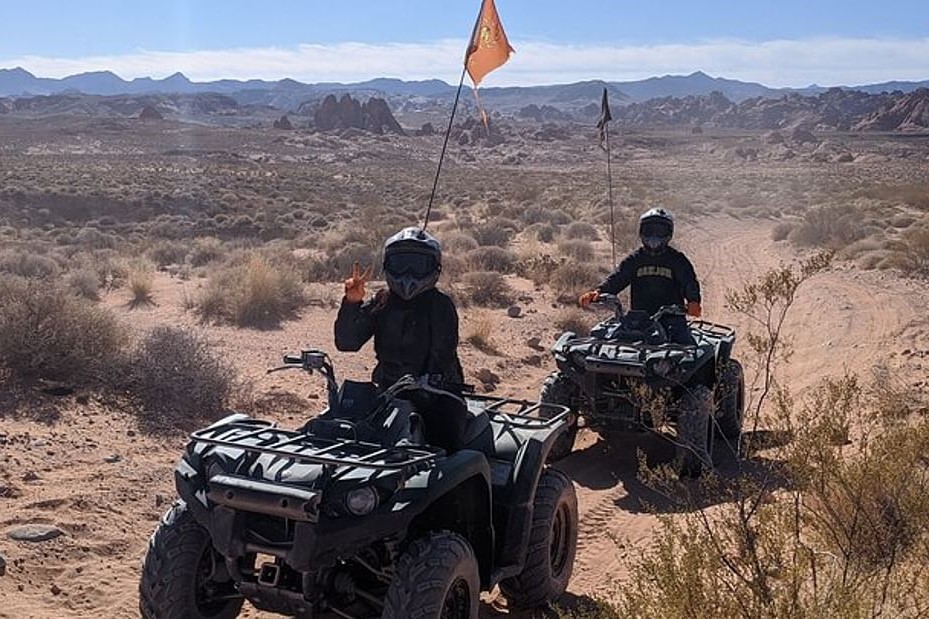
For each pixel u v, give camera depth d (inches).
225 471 196.7
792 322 731.4
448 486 197.3
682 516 325.4
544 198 2336.4
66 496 320.2
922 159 6358.3
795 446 230.8
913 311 733.9
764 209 1974.7
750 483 256.5
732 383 417.7
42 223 1831.9
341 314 231.0
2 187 1989.4
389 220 1700.3
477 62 271.0
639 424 377.7
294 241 1409.9
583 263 963.3
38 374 452.1
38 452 362.6
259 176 3216.0
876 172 4431.6
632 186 2768.2
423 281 226.4
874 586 194.9
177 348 467.5
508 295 822.5
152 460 368.8
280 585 197.5
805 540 235.1
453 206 2228.1
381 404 215.3
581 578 287.0
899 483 229.8
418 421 217.0
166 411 430.9
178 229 1660.9
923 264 991.6
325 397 484.7
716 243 1393.9
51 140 5664.4
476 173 4323.3
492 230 1285.7
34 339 446.9
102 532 299.3
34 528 290.2
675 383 372.5
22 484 328.8
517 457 238.7
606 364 378.6
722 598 192.5
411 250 226.4
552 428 252.2
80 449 371.9
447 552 194.9
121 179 2650.1
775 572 200.8
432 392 223.6
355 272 231.5
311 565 185.8
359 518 187.0
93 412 419.2
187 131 7273.6
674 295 413.1
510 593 253.6
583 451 422.9
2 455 354.3
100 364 458.0
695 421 363.3
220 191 2413.9
